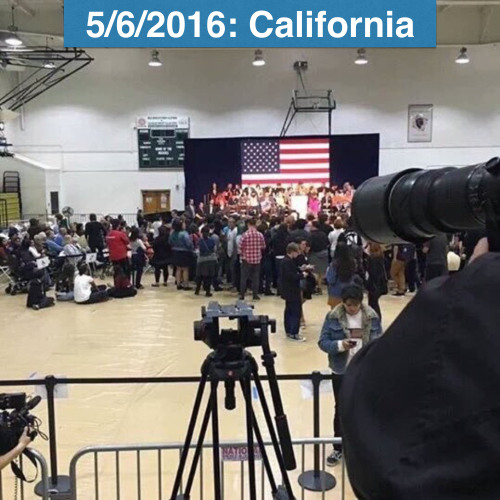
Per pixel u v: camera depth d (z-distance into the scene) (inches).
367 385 21.5
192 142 600.1
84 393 187.6
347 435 21.2
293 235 329.4
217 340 72.7
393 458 19.1
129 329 273.6
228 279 386.3
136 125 640.4
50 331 273.0
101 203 649.6
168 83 638.5
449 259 179.6
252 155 596.4
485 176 26.8
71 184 646.5
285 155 595.8
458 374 18.7
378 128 640.4
